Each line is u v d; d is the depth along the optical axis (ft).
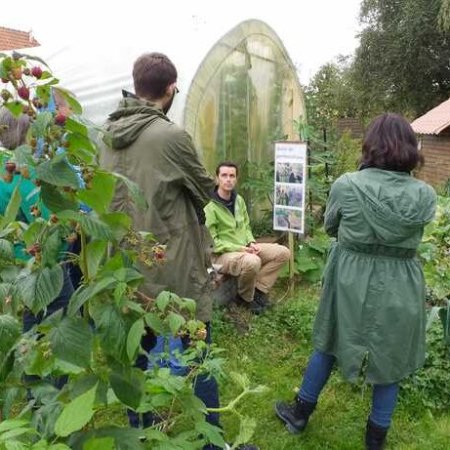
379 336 8.59
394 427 10.64
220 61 20.71
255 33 22.56
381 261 8.59
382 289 8.52
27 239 4.27
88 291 4.05
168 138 7.68
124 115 7.98
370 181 8.43
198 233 8.30
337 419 10.88
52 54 23.82
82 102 22.15
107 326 4.02
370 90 81.41
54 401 4.28
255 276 15.51
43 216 4.58
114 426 4.22
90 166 4.04
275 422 10.75
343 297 8.80
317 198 23.20
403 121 8.51
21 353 4.20
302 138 23.40
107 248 4.54
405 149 8.32
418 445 10.18
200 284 8.25
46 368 4.33
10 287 4.13
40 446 3.47
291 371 12.81
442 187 42.11
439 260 12.62
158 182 7.64
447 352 11.84
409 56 77.36
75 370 4.21
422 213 8.25
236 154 22.59
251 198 23.20
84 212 4.31
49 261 4.05
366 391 11.70
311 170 23.22
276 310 15.97
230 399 11.49
